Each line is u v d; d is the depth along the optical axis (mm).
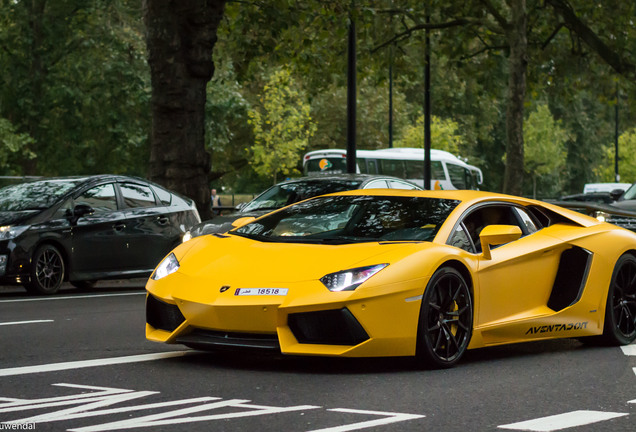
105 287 21656
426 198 10742
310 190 20156
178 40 27406
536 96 52125
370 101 88562
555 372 9422
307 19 36312
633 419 7051
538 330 10750
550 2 48000
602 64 50750
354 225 10297
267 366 9461
